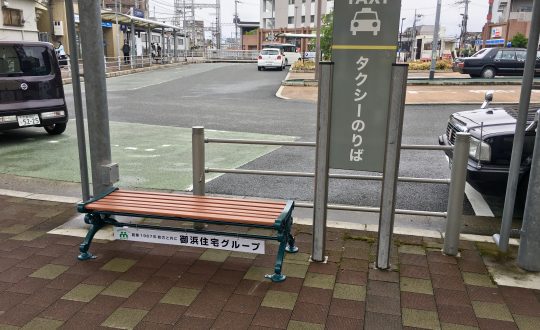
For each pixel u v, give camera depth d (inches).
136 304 128.0
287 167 284.0
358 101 137.7
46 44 366.6
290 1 3002.0
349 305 127.9
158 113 534.6
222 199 159.6
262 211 146.8
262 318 121.7
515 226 187.9
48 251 160.1
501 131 191.8
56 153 321.7
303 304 128.3
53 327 117.7
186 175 267.4
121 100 666.2
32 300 129.7
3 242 167.2
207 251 160.7
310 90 789.2
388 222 143.1
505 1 2439.7
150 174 269.4
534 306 127.8
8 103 342.0
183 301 129.4
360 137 140.1
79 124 173.0
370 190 242.5
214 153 322.7
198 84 931.3
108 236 172.1
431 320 121.4
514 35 2132.1
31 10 1111.6
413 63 1342.3
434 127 433.4
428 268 148.7
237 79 1047.0
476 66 884.0
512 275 144.2
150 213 145.5
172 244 151.2
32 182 251.0
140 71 1305.4
